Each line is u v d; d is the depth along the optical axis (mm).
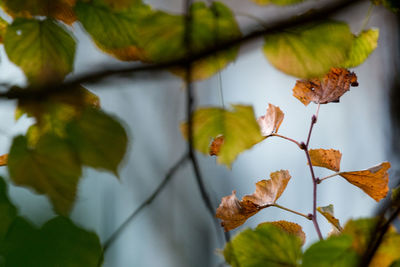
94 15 1100
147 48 1103
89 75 1068
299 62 1106
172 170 1100
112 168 1060
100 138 1058
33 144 1059
